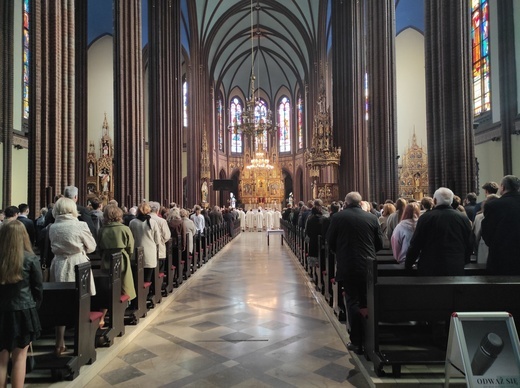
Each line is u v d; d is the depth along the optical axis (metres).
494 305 4.09
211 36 36.41
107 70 28.56
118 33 15.88
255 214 30.95
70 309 4.46
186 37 31.98
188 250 10.17
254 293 8.90
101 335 5.16
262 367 4.80
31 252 3.61
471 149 11.47
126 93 16.05
